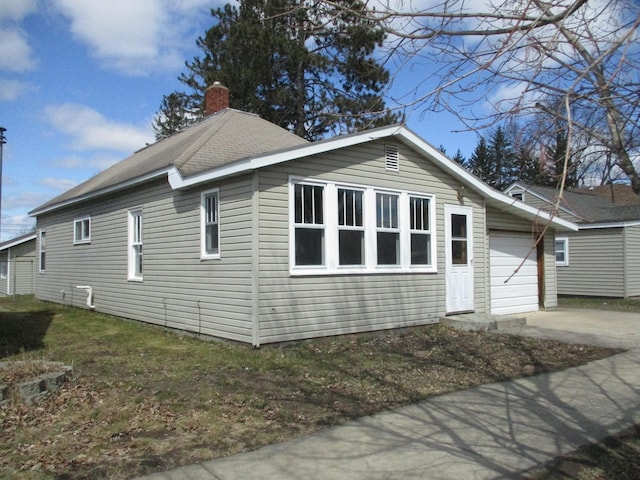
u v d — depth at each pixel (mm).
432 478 4336
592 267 22516
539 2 3072
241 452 4855
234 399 6473
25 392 6070
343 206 10688
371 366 8359
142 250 13023
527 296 15906
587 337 10867
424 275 12180
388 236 11531
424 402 6477
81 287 15750
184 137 15141
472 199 13469
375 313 11086
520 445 5078
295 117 18234
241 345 9617
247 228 9500
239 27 16625
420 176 12219
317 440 5176
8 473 4355
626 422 5727
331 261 10367
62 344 10266
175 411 5961
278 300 9562
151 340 10711
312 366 8297
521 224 15625
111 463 4566
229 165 9484
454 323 12000
